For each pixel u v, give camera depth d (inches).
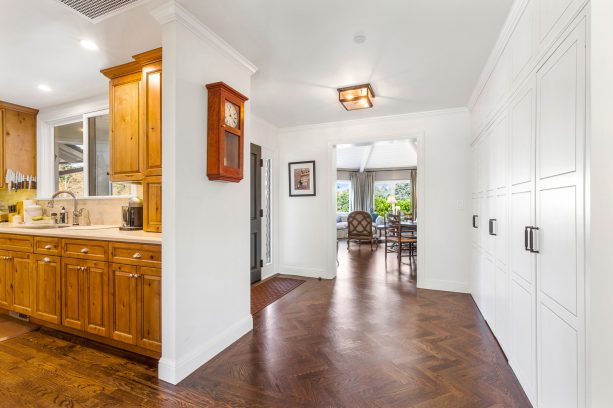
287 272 184.7
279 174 186.9
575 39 46.1
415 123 153.9
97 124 134.2
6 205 149.1
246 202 100.7
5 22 76.4
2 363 80.7
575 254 46.3
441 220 148.9
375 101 136.0
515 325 73.6
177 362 71.7
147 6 70.7
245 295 99.9
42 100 134.3
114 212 127.6
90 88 121.3
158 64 88.4
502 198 84.1
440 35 83.3
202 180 80.4
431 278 151.2
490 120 97.4
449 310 120.2
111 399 65.6
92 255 87.4
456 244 146.2
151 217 91.4
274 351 87.1
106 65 99.9
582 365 44.6
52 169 146.3
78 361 81.5
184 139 74.2
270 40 86.2
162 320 73.1
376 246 303.6
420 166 152.3
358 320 110.3
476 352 85.9
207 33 80.0
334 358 83.0
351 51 92.4
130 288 80.8
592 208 42.0
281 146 185.9
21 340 94.0
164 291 72.6
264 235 175.8
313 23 78.0
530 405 63.4
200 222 79.5
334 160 177.0
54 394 67.4
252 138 161.0
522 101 68.2
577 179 45.6
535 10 61.0
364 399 65.7
